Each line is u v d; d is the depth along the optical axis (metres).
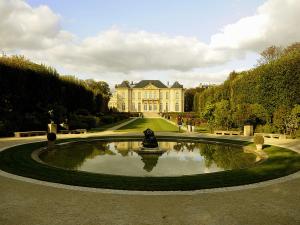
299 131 25.41
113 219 6.70
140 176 11.44
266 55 63.50
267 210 7.34
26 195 8.39
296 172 11.64
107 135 27.45
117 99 122.38
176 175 12.12
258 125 30.31
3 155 15.00
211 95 55.56
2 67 29.28
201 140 24.12
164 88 121.88
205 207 7.57
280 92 28.72
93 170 13.00
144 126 43.69
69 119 34.69
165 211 7.26
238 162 15.27
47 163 14.48
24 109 32.59
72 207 7.45
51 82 37.56
